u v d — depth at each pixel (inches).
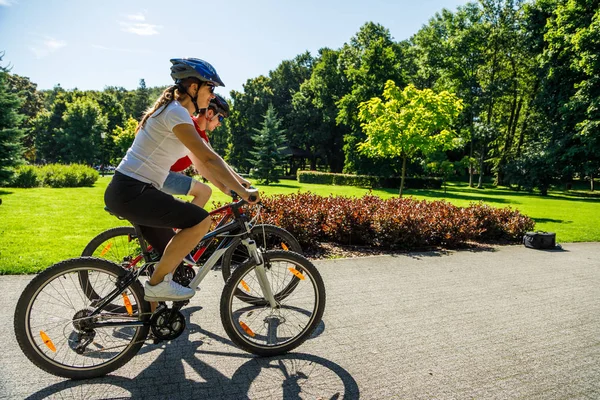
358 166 1439.5
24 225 331.6
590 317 165.3
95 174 1020.5
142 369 111.7
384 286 197.3
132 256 128.3
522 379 114.1
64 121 2299.5
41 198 585.3
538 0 1318.9
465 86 1448.1
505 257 280.8
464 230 310.7
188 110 111.0
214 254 119.7
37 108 2792.8
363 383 108.4
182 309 155.5
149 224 106.0
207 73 108.0
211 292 174.6
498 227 353.1
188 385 104.3
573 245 343.0
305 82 1926.7
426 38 1524.4
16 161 791.1
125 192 101.7
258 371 112.5
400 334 141.3
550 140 1277.1
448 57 1441.9
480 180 1541.6
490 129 1414.9
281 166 1547.7
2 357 113.0
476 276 224.7
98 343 116.4
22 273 188.2
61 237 284.4
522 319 160.9
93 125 2247.8
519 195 1203.2
